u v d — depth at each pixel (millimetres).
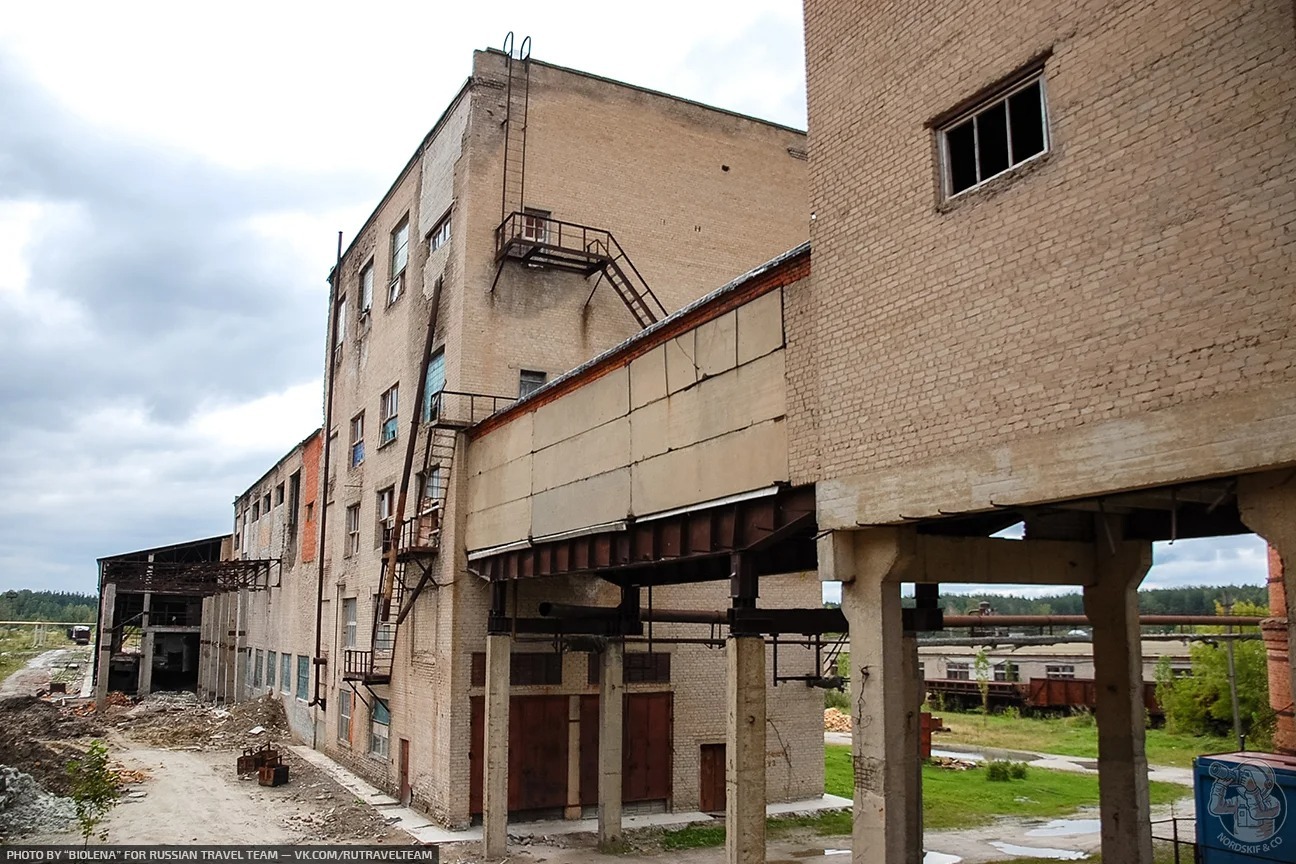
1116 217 8336
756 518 12789
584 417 17578
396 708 26109
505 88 25734
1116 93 8453
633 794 23156
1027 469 8883
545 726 22719
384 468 29531
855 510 10852
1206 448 7457
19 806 22219
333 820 22531
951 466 9703
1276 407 7020
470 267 24422
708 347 13922
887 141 10992
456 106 26219
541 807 22406
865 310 11023
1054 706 53375
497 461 21562
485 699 21875
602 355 16719
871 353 10875
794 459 11930
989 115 9977
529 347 24781
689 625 24484
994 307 9422
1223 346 7418
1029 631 50375
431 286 26875
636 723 23469
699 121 28609
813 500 11781
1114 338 8250
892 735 10523
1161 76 8086
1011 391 9148
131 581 52562
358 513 32500
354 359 34812
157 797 25609
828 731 46812
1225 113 7582
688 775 23828
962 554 11969
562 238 25859
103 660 51875
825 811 23734
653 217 27281
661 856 19172
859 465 10883
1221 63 7645
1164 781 30656
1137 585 12938
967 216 9828
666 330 15016
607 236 26391
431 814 22469
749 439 12836
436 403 24922
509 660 20031
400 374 28984
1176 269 7816
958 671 69312
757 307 12914
